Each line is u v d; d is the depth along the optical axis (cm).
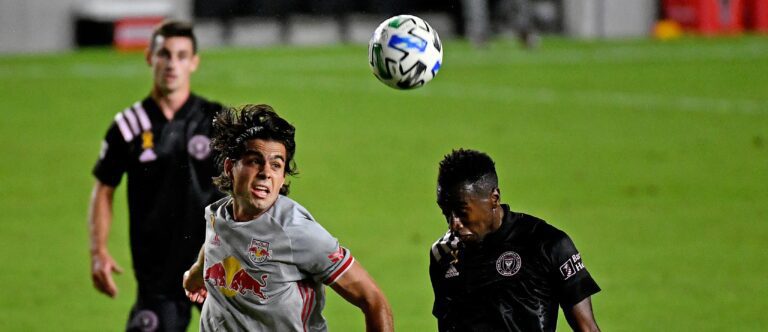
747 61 8806
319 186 4734
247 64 9206
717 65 8619
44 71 8825
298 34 11231
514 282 1662
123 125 2288
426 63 1780
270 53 10194
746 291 3172
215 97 7188
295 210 1598
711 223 3988
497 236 1667
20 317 3012
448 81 8050
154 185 2281
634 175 4859
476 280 1678
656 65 8706
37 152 5616
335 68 8888
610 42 10594
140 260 2298
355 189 4675
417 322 2914
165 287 2302
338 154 5466
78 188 4809
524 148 5553
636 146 5556
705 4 11006
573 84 7794
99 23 10525
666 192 4516
